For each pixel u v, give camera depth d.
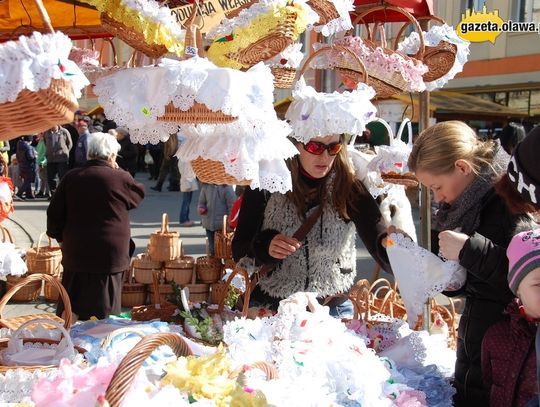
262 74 2.00
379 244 2.94
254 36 2.13
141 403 1.52
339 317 3.06
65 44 1.39
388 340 2.80
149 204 14.52
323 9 2.63
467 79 18.34
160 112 1.89
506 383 2.11
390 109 9.34
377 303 3.76
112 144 4.75
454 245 2.11
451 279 2.36
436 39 3.20
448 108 14.30
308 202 3.03
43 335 2.55
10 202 3.40
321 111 2.40
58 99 1.40
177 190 16.98
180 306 2.95
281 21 2.12
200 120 1.97
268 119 2.05
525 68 17.00
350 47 2.93
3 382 1.95
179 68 1.86
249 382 1.77
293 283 3.03
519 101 17.27
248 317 2.95
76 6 2.90
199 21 2.38
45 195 15.39
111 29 2.06
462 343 2.38
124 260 4.70
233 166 2.13
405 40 3.33
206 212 8.10
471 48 18.12
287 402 1.80
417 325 3.06
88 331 2.59
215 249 6.38
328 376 2.13
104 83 1.94
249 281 2.83
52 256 6.34
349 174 2.99
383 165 3.14
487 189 2.20
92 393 1.59
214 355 1.81
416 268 2.42
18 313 5.99
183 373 1.69
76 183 4.57
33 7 2.94
